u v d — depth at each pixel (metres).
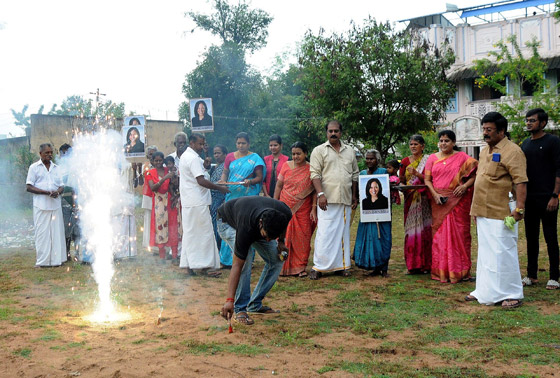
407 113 17.62
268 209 4.41
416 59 17.28
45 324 4.79
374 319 4.93
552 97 18.69
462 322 4.79
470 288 6.26
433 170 6.79
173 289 6.43
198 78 32.06
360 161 21.39
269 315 5.14
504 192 5.40
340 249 7.16
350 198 7.23
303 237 7.21
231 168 7.76
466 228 6.62
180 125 27.00
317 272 7.05
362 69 17.62
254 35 35.28
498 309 5.24
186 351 3.99
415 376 3.48
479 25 24.66
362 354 3.93
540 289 6.10
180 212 8.60
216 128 32.25
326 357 3.87
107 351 3.99
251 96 33.31
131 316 5.14
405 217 7.33
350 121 17.86
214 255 7.29
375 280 6.87
